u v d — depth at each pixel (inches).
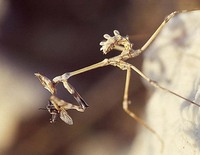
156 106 11.0
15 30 17.8
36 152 14.9
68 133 15.0
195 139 9.5
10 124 15.0
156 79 11.2
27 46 17.4
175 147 10.0
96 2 17.0
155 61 11.3
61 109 9.7
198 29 10.9
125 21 15.9
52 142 14.9
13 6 18.6
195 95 9.9
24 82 15.7
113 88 15.0
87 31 17.1
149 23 15.1
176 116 10.2
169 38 11.3
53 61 16.9
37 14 17.8
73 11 17.2
